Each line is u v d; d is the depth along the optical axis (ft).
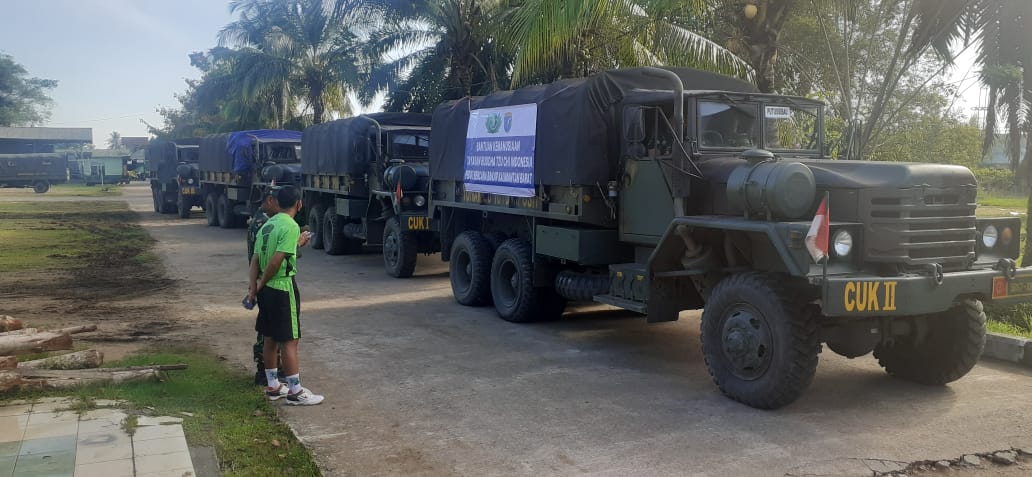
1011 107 34.45
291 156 68.64
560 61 52.26
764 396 19.27
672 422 18.78
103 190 167.84
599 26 48.75
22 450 15.56
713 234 22.31
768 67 43.32
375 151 47.70
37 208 104.73
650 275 23.65
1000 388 21.57
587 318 32.09
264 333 19.98
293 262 20.01
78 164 215.51
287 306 19.88
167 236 67.26
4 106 273.54
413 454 16.79
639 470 15.84
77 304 34.45
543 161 28.25
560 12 40.27
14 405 18.48
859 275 18.93
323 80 105.40
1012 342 24.17
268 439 17.29
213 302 35.32
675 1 42.32
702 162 23.54
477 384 22.16
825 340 19.97
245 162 68.90
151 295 37.14
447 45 73.41
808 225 18.42
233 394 20.66
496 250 32.96
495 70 71.26
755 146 24.75
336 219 54.03
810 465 16.07
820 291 19.39
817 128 26.11
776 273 19.92
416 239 43.37
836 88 68.64
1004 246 21.34
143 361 23.67
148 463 14.96
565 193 27.58
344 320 31.53
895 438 17.62
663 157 24.35
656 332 29.30
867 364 24.32
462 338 28.22
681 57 44.60
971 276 19.26
